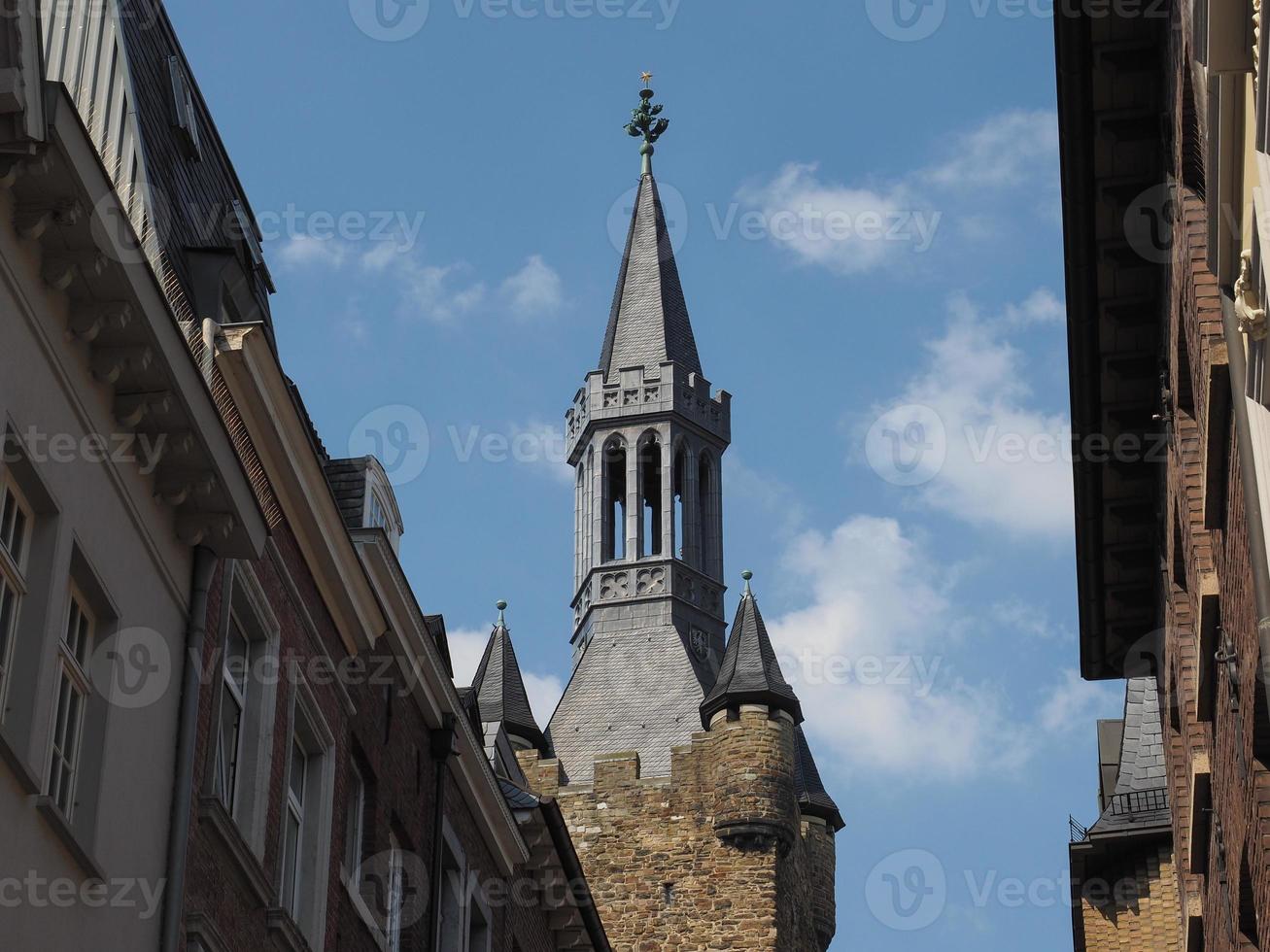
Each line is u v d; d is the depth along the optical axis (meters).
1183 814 23.75
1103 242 19.91
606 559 76.38
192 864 16.98
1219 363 15.92
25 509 14.83
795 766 65.75
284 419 19.84
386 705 23.22
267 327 21.47
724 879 59.16
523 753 62.81
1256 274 13.77
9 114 13.97
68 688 15.37
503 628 68.31
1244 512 15.59
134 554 16.45
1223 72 13.22
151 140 20.12
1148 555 23.73
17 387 14.50
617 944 59.03
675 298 82.94
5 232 14.52
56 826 14.46
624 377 79.06
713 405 79.69
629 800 60.81
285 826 19.72
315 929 19.97
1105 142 18.98
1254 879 17.50
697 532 77.00
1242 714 17.12
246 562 18.73
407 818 23.72
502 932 27.58
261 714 19.00
